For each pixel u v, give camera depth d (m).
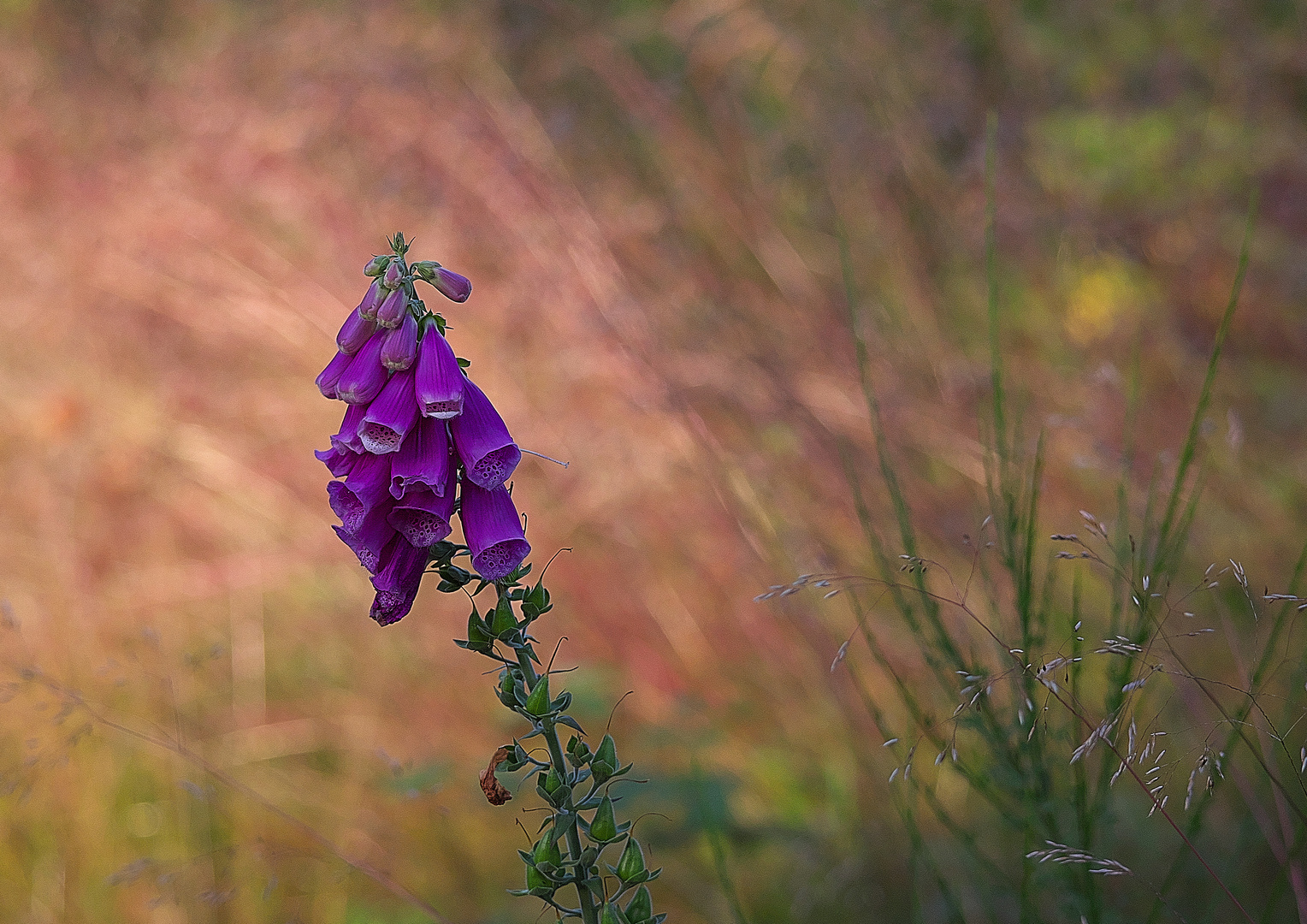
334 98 5.71
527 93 6.12
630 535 4.68
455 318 5.30
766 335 5.32
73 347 5.52
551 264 5.21
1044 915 2.94
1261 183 5.81
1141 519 4.03
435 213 5.45
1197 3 6.54
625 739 4.14
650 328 5.12
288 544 4.98
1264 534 4.26
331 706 4.36
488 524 1.85
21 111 6.11
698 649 4.40
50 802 3.86
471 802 3.90
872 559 4.30
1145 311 5.44
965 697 2.54
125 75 6.32
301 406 5.39
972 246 5.74
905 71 6.20
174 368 5.47
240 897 3.61
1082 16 6.62
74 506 4.95
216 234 5.60
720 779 3.77
